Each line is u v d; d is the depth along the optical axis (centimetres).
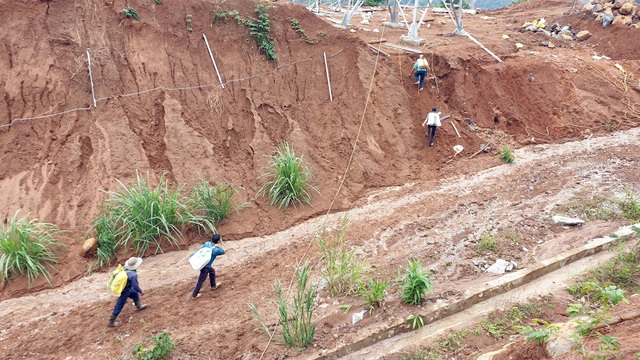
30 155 997
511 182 1170
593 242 863
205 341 675
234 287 812
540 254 846
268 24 1352
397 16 1989
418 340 669
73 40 1137
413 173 1244
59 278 840
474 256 855
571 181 1146
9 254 807
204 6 1305
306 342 650
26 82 1065
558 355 560
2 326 728
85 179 988
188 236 962
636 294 693
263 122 1220
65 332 710
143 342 676
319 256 893
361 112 1316
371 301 722
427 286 693
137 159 1041
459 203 1073
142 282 838
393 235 957
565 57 1716
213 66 1262
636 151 1306
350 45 1416
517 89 1545
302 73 1357
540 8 2736
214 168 1095
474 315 713
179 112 1140
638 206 971
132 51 1187
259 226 1020
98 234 884
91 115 1077
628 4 1991
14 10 1118
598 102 1550
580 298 727
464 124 1418
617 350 493
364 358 642
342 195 1128
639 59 1808
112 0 1220
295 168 1060
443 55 1543
